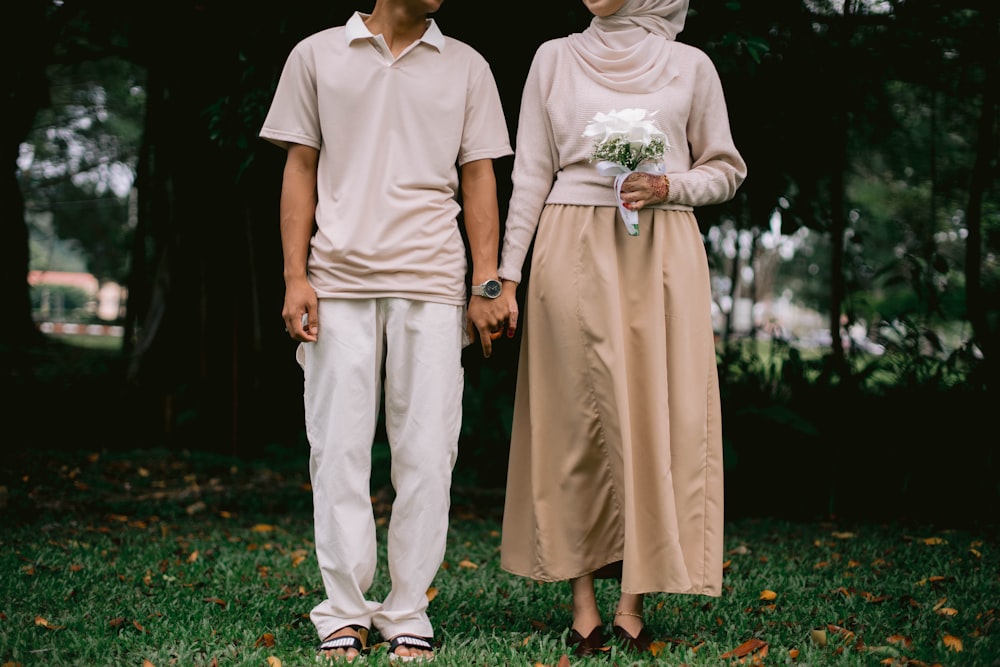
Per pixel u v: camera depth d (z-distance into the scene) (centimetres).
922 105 801
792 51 572
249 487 668
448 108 298
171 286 802
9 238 1319
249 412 782
